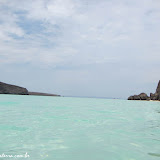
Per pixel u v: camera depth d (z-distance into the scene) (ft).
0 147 12.23
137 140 14.78
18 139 14.33
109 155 11.09
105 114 34.04
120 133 17.38
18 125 20.15
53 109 40.42
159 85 148.66
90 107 51.19
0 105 46.85
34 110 36.60
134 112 40.37
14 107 41.98
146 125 22.41
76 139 14.76
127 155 11.16
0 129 18.01
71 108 45.11
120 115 33.19
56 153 11.24
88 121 24.71
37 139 14.48
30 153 11.10
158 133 17.67
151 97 141.79
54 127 19.62
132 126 21.47
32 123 21.67
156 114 37.11
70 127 19.89
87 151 11.78
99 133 17.16
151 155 11.21
